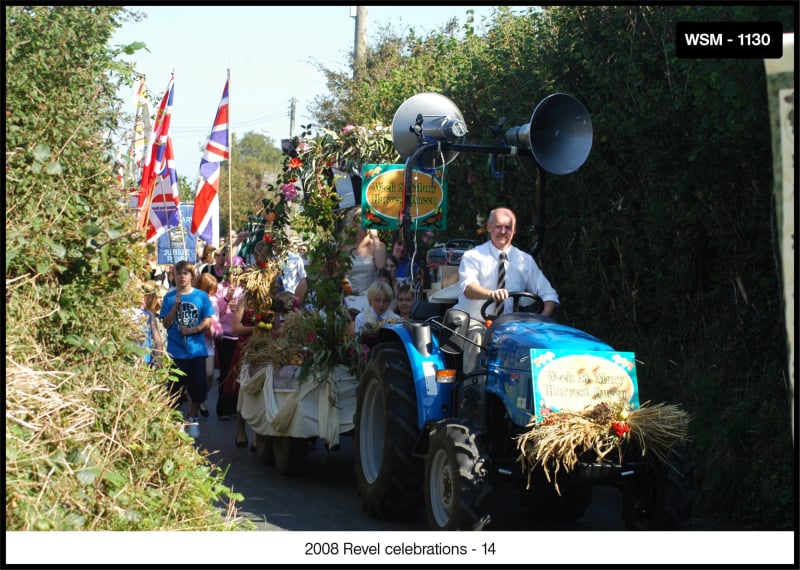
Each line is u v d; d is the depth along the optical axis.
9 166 6.14
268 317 9.88
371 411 7.75
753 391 7.96
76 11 6.74
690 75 7.72
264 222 10.70
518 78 10.88
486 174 11.20
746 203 8.31
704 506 7.36
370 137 9.94
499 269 7.00
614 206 9.79
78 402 5.50
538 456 5.60
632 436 5.76
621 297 9.89
